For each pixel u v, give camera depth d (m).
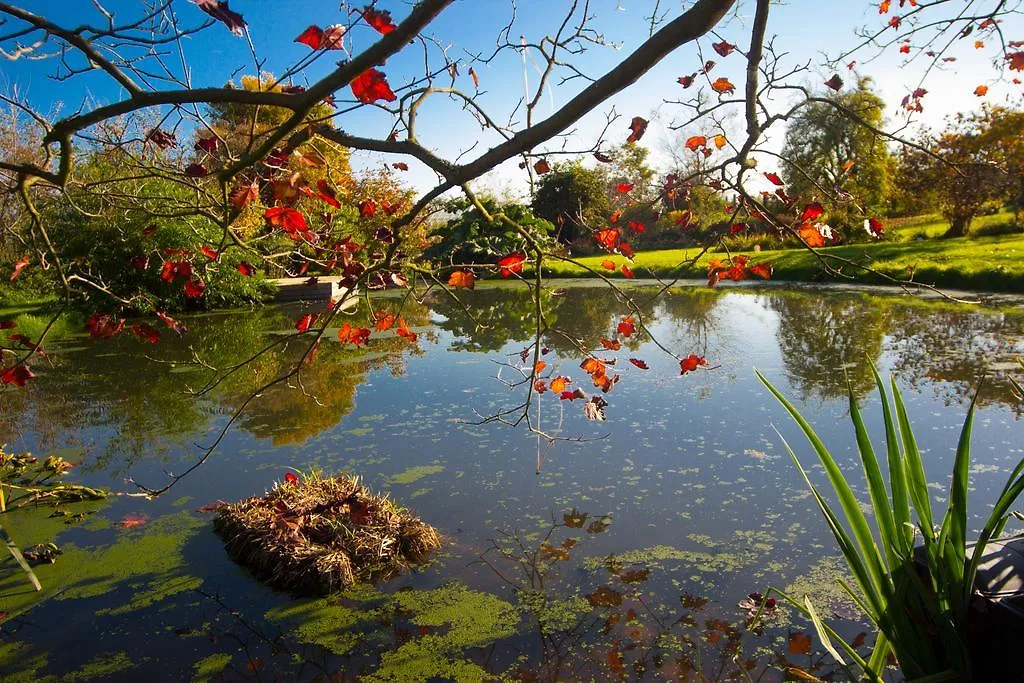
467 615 2.53
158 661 2.33
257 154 1.32
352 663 2.28
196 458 4.40
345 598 2.68
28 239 2.23
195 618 2.59
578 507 3.43
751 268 2.07
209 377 6.86
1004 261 11.33
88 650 2.41
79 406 5.89
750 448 4.21
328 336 9.23
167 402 5.90
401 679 2.18
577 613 2.51
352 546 2.94
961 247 13.77
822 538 3.00
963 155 13.69
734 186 1.64
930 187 15.38
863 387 5.45
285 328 9.98
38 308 11.54
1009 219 16.56
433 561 2.94
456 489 3.71
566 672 2.18
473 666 2.23
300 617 2.57
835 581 2.65
